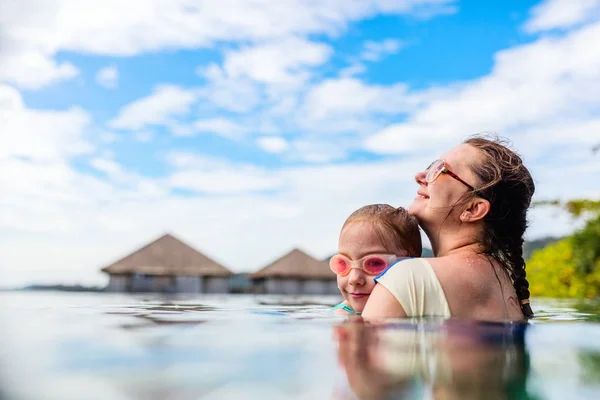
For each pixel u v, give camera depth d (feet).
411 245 8.73
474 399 2.74
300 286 54.49
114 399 2.59
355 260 8.50
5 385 2.83
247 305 13.04
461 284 6.86
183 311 8.79
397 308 6.72
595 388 3.05
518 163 8.01
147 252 54.29
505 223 7.76
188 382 2.94
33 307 9.78
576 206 28.12
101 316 7.16
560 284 29.84
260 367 3.36
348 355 3.80
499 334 5.13
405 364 3.51
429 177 7.97
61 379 2.97
